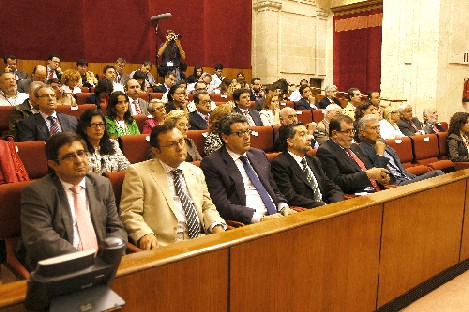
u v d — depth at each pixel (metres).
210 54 8.30
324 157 2.96
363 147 3.31
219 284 1.33
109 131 3.35
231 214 2.22
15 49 6.25
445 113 7.12
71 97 4.46
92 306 0.84
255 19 8.93
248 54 8.93
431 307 2.01
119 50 7.23
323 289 1.63
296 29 9.23
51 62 6.07
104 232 1.72
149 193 1.96
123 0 7.19
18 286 1.03
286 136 2.71
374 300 1.84
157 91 6.14
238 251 1.36
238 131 2.37
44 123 3.23
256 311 1.43
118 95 3.41
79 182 1.70
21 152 2.60
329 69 9.82
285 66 9.09
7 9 6.14
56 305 0.83
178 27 7.85
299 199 2.55
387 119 4.85
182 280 1.25
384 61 7.50
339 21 9.58
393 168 3.45
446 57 7.01
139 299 1.17
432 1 6.87
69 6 6.66
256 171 2.49
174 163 2.02
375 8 8.88
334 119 3.01
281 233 1.47
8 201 1.70
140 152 2.94
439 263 2.21
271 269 1.45
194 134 3.23
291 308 1.53
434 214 2.13
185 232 2.00
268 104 4.90
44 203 1.58
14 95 4.16
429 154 4.40
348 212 1.67
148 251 1.27
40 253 1.49
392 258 1.90
